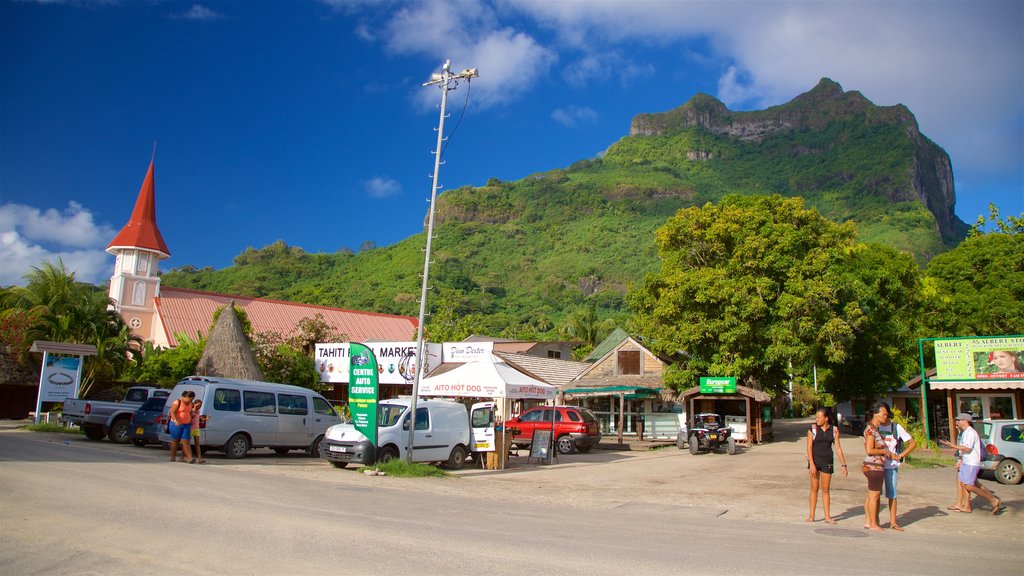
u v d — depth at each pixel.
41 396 26.42
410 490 13.81
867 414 37.94
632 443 32.88
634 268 174.62
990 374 26.12
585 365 42.00
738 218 33.75
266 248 167.25
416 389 17.95
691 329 32.22
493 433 20.22
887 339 36.78
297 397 20.92
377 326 55.12
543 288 163.25
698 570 7.20
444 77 19.00
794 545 8.91
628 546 8.45
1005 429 17.53
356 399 17.38
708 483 17.11
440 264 156.75
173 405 17.25
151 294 49.56
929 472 19.67
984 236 43.19
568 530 9.54
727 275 33.00
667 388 34.41
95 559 6.65
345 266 166.00
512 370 22.59
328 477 15.38
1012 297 38.94
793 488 16.12
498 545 8.13
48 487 10.80
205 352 28.27
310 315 52.75
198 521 8.70
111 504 9.61
